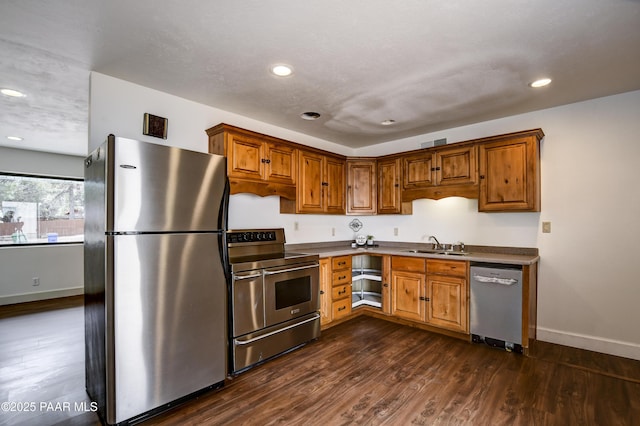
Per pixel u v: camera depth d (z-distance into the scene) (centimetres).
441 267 331
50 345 316
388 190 418
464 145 349
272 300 282
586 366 262
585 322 299
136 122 263
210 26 184
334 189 411
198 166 221
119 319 184
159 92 277
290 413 200
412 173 394
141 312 193
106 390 183
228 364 251
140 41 201
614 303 286
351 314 384
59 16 175
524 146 311
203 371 221
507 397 216
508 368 258
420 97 291
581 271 302
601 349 290
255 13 172
